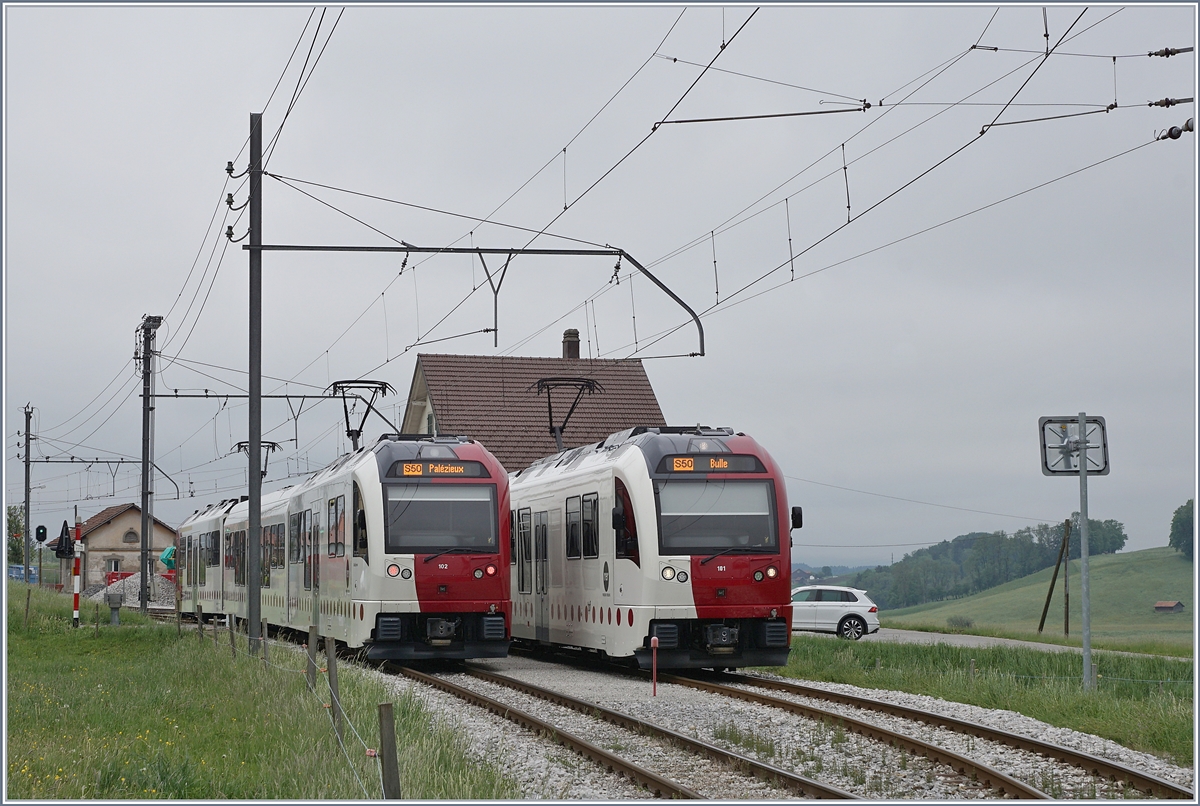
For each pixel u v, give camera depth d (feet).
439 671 69.92
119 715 49.88
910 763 36.27
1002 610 404.16
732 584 61.82
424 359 146.10
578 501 70.90
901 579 537.24
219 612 123.95
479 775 33.35
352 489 69.46
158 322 150.61
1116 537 500.33
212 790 33.55
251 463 72.28
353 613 68.18
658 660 61.72
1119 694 54.60
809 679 66.64
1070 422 54.49
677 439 64.49
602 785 33.73
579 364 151.23
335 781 32.48
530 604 80.89
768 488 63.82
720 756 36.94
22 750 39.58
